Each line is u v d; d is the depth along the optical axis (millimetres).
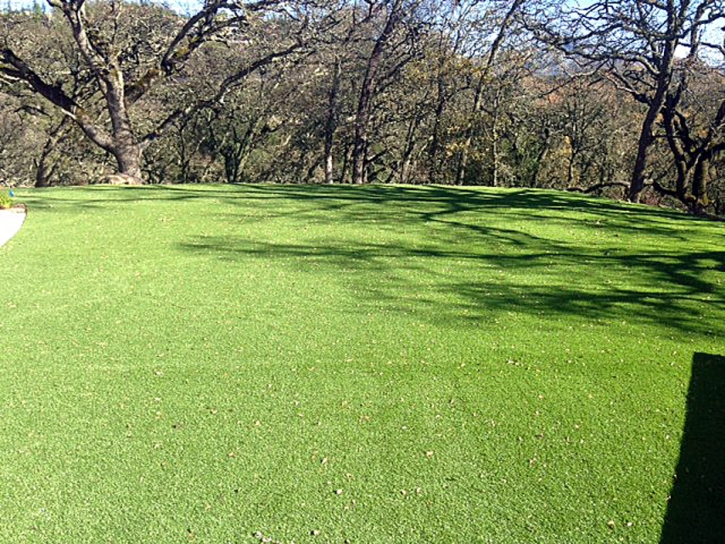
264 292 6762
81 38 16859
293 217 10734
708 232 10977
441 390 4613
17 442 3754
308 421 4117
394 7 20438
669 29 15359
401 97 25266
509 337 5715
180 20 19750
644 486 3525
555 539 3094
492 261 8500
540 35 16453
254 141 28203
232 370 4828
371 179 31391
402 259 8367
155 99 24891
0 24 18047
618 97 24000
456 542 3061
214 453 3723
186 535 3049
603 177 28109
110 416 4098
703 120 19531
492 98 25344
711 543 3084
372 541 3053
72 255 7906
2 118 25922
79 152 26375
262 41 18422
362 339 5531
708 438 4047
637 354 5422
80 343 5246
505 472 3629
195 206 11273
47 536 3008
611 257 8992
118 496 3311
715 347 5684
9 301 6191
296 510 3254
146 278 7086
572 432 4082
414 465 3672
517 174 28594
